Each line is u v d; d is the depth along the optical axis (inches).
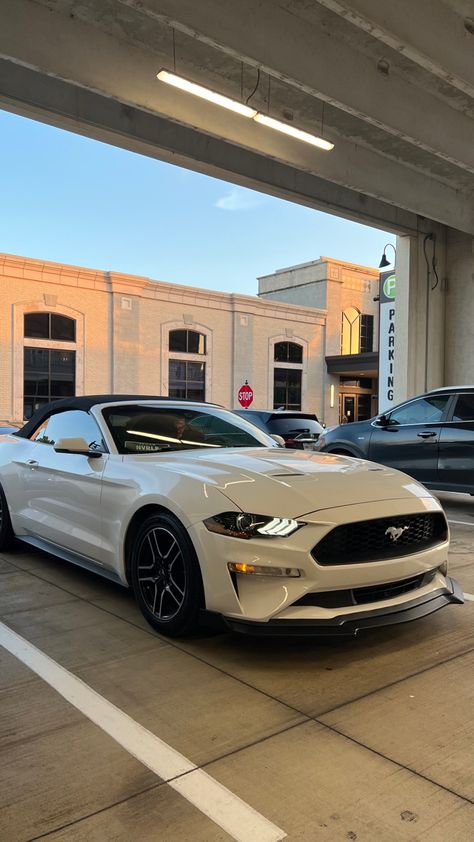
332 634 117.8
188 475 140.0
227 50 278.1
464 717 106.2
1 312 965.8
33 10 281.3
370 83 341.4
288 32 298.8
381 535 130.9
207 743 97.6
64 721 104.0
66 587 180.4
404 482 148.5
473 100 386.3
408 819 79.8
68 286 1030.4
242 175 418.9
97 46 303.1
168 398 206.7
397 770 90.5
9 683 118.0
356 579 123.4
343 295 1449.3
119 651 133.2
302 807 82.0
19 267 977.5
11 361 976.9
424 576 139.3
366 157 448.8
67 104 331.3
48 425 208.8
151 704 110.1
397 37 270.7
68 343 1036.5
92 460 170.7
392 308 601.3
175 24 258.8
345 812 81.0
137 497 146.6
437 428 313.3
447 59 289.6
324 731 101.3
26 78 315.3
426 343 573.9
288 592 119.6
